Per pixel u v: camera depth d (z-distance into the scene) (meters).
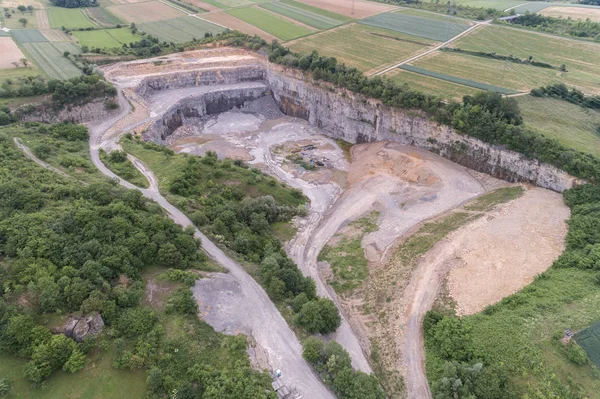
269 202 99.62
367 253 90.69
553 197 99.44
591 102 124.12
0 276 56.09
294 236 96.56
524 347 60.38
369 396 54.75
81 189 77.69
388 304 76.00
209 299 66.00
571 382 55.44
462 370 58.81
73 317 55.19
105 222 68.94
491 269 78.38
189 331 58.47
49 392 49.97
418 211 102.88
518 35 181.62
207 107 156.75
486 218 92.62
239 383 52.84
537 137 103.06
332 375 57.78
